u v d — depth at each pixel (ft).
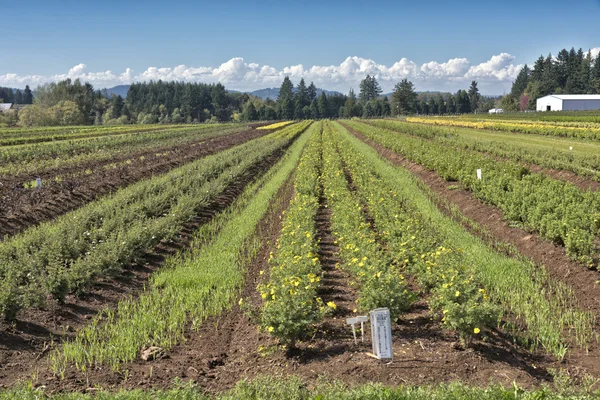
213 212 65.82
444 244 42.24
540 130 160.15
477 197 64.39
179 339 30.17
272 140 163.43
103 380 25.34
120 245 43.09
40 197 64.03
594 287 36.88
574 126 177.99
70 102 382.22
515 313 32.89
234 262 44.11
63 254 42.70
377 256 37.14
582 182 72.23
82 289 36.78
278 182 88.17
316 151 119.85
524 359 27.09
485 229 54.29
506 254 46.03
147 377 25.66
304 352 27.71
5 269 37.91
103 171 86.48
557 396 21.34
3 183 74.84
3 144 156.15
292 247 39.42
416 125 219.82
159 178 84.07
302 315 27.45
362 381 24.26
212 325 32.22
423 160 92.94
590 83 485.56
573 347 28.71
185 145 148.66
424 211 60.85
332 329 30.83
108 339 30.30
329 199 66.23
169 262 45.42
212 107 599.98
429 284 35.12
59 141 167.02
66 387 24.59
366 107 543.39
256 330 31.12
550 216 46.75
